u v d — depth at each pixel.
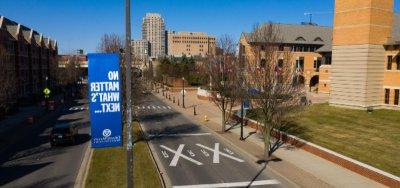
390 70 40.88
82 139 32.22
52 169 22.59
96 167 21.56
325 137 29.66
